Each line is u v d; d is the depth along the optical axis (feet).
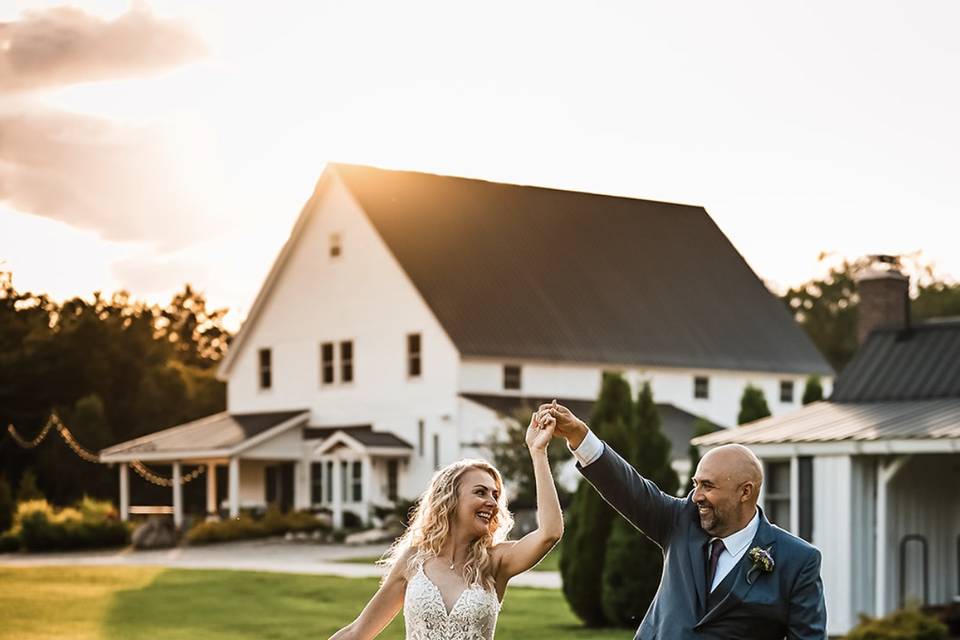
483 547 22.94
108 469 190.29
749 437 69.51
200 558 120.57
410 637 22.75
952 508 72.28
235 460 153.28
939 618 63.57
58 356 204.74
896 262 86.58
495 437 133.18
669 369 162.40
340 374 159.02
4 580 92.02
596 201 177.27
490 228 163.12
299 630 67.56
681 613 20.85
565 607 75.77
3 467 195.83
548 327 154.40
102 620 71.05
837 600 66.49
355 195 156.56
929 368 74.79
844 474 66.44
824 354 266.98
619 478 21.99
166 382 214.48
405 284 152.15
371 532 137.28
